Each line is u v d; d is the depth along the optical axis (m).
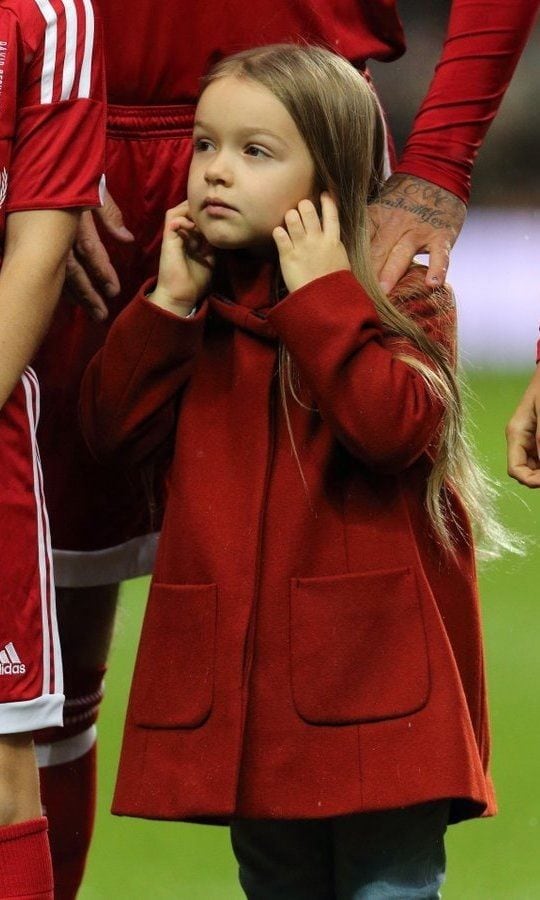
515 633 21.08
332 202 9.23
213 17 10.71
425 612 8.98
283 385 9.24
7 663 8.94
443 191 10.27
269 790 8.87
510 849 13.76
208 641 8.99
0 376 8.98
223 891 12.67
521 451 9.71
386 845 9.09
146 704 9.17
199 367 9.62
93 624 11.42
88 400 9.78
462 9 10.51
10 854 8.95
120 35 10.69
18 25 9.21
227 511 9.12
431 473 9.24
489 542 9.95
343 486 9.15
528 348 46.41
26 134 9.25
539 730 17.05
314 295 8.88
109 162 10.88
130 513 11.30
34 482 9.20
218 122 9.20
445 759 8.73
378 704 8.85
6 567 8.98
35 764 9.29
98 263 10.26
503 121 59.25
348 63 9.79
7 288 9.10
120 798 9.14
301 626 8.92
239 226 9.20
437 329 9.59
